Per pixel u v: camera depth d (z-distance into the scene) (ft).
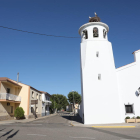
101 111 55.31
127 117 55.52
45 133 33.35
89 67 59.00
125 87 58.65
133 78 59.41
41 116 119.14
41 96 122.11
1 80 73.10
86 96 56.44
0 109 72.43
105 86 57.26
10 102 83.05
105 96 56.44
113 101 56.18
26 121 72.95
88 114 55.16
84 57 60.64
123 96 57.93
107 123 54.24
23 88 92.84
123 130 38.70
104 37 66.23
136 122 54.39
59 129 40.81
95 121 54.54
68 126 49.70
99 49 60.80
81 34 69.46
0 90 72.64
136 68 60.23
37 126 49.29
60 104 234.38
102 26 65.62
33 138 27.43
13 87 87.40
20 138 27.45
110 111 55.31
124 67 60.23
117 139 26.55
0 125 52.95
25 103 90.79
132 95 58.03
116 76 58.80
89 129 41.16
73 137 28.50
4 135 30.71
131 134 32.01
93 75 58.18
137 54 61.52
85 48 61.31
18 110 82.99
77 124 54.03
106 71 58.59
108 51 60.70
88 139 26.61
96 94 56.54
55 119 85.87
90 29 65.21
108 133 33.53
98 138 27.55
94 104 55.83
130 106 57.72
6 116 77.92
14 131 36.52
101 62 59.36
